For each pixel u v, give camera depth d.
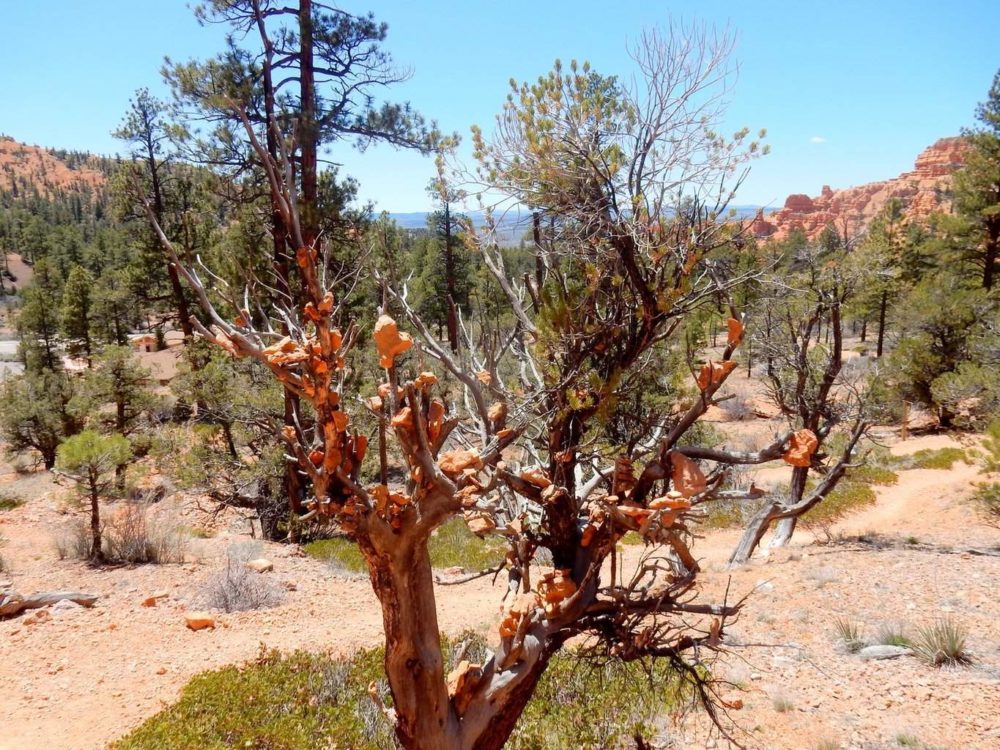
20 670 9.12
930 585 11.08
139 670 9.23
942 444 25.94
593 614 4.71
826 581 11.66
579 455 5.04
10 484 23.61
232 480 17.48
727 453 4.18
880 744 6.57
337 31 13.42
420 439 3.33
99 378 23.47
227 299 3.30
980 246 34.19
